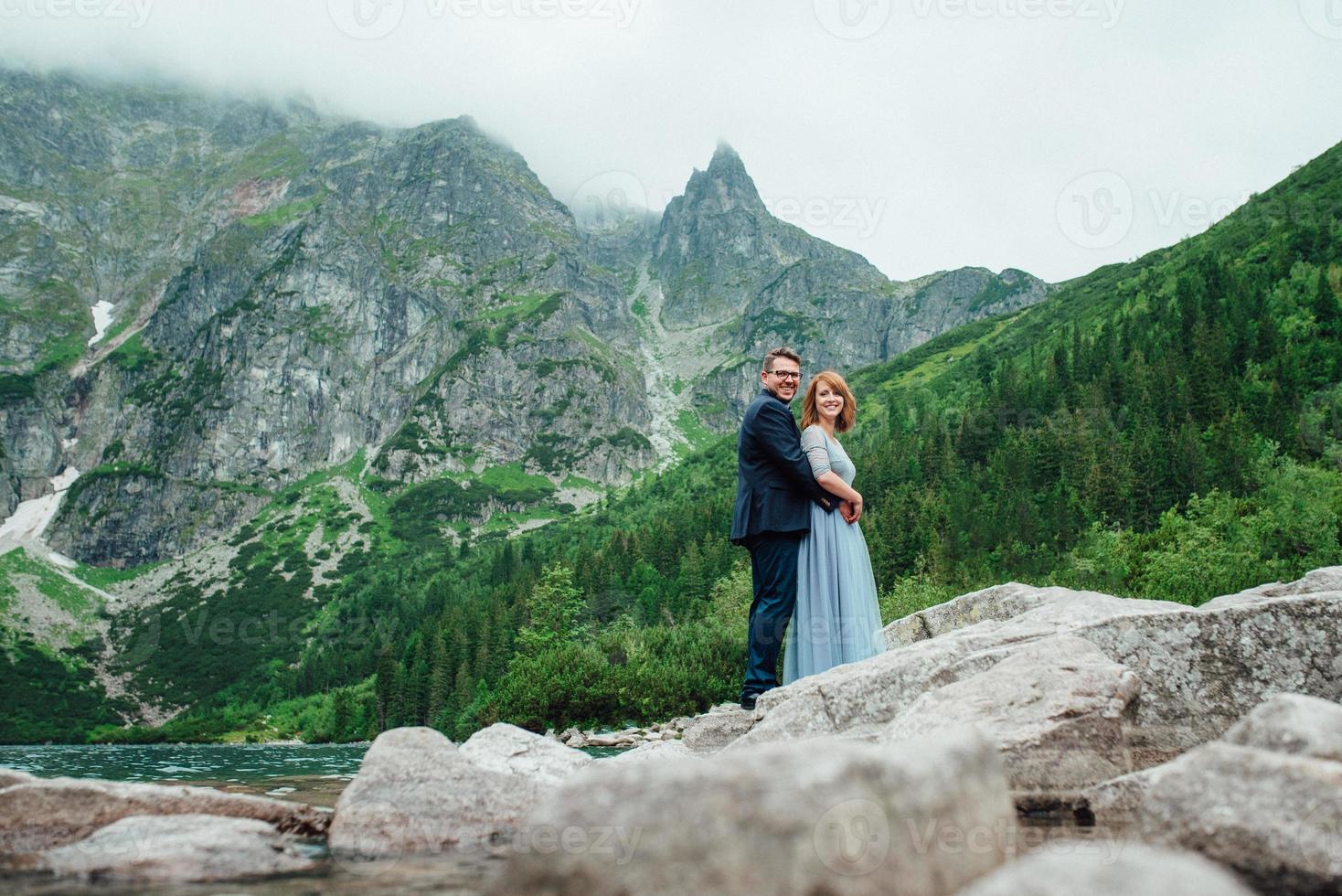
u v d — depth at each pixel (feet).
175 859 11.52
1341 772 8.71
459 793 14.75
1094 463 311.27
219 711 515.50
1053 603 24.17
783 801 6.64
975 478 372.38
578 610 295.89
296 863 12.27
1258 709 11.14
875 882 6.60
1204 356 366.84
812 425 25.40
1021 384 459.73
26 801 13.26
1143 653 19.22
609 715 173.47
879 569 303.07
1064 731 15.14
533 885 6.66
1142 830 9.89
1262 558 194.70
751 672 25.04
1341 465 256.73
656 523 513.45
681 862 6.45
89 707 533.14
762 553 24.99
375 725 344.08
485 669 293.02
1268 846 8.55
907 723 16.53
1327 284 397.80
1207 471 284.00
